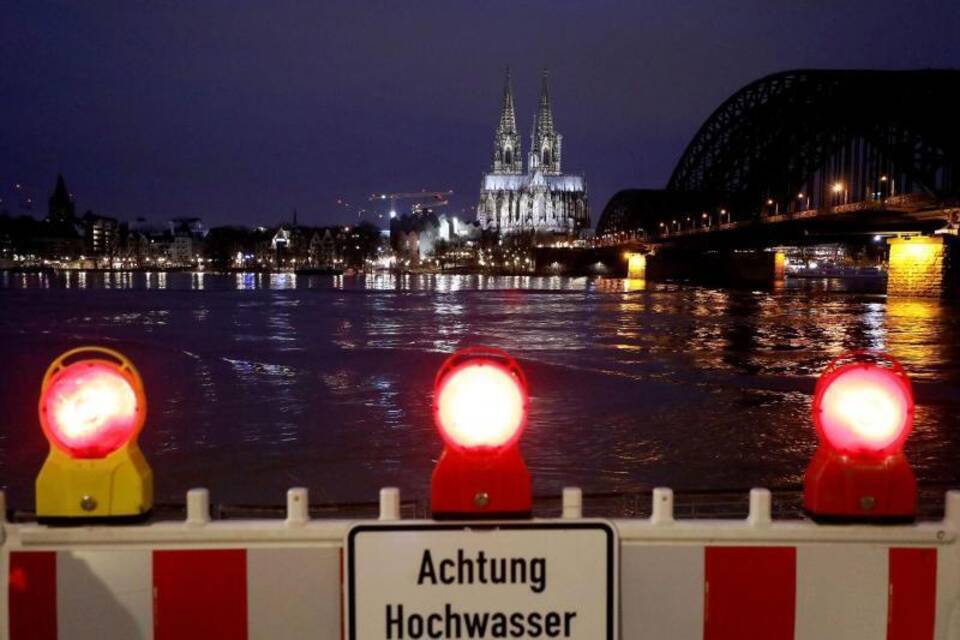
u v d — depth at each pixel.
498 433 2.34
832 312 70.75
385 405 21.67
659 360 34.34
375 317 65.75
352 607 2.30
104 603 2.32
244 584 2.34
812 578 2.38
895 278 96.75
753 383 25.94
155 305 84.62
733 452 15.81
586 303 88.75
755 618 2.38
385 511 2.42
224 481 13.74
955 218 82.00
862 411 2.41
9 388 25.12
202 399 22.78
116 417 2.34
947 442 16.56
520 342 43.38
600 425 18.48
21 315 67.12
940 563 2.39
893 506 2.39
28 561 2.31
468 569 2.31
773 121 139.88
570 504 2.41
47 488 2.32
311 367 30.53
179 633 2.33
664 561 2.37
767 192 140.50
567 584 2.31
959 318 62.59
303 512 2.36
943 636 2.39
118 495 2.33
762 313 69.56
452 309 77.75
